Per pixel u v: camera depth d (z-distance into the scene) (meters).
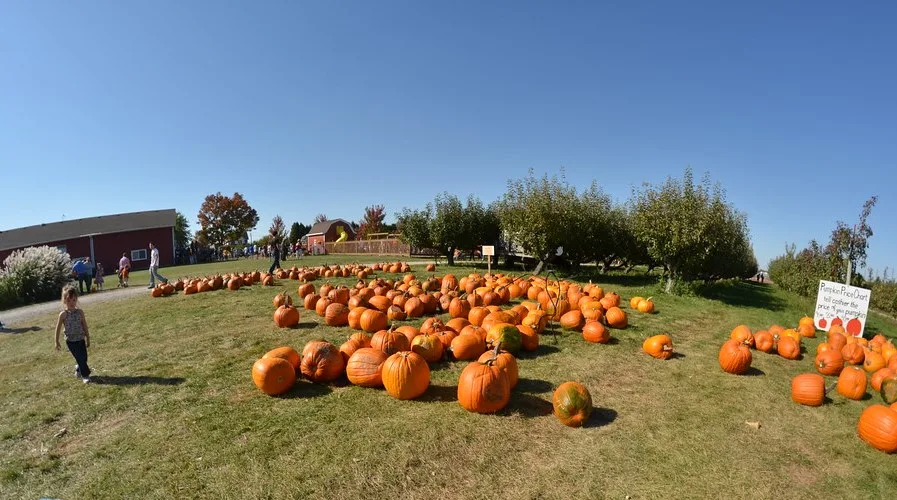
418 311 9.09
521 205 18.17
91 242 41.19
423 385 5.06
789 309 13.66
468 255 28.38
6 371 6.93
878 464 4.00
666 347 6.77
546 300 9.16
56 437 4.59
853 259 13.03
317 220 81.62
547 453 3.99
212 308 11.22
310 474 3.69
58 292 17.95
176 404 5.19
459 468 3.76
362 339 6.09
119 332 9.12
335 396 5.20
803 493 3.54
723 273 21.20
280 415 4.76
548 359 6.57
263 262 34.56
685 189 13.20
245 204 69.00
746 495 3.48
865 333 11.01
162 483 3.69
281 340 7.73
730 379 6.02
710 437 4.35
